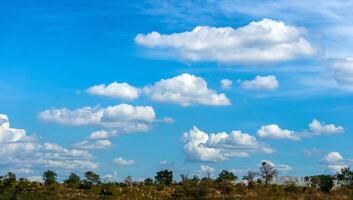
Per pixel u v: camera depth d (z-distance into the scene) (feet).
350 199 625.41
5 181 611.06
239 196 627.46
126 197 614.75
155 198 622.54
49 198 578.66
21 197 572.10
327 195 643.45
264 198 613.11
